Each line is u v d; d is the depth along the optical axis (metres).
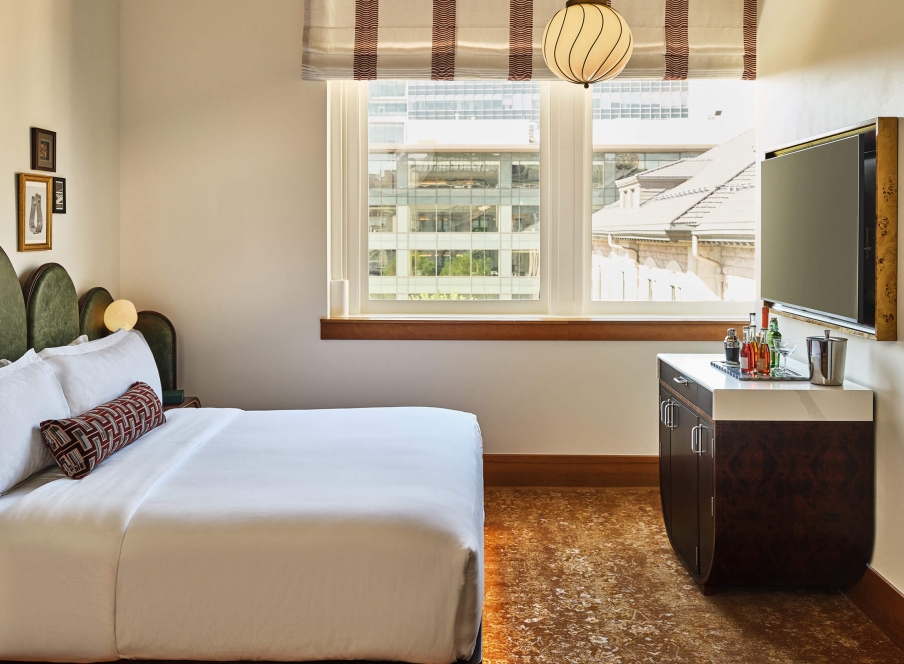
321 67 3.98
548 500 3.98
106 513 2.15
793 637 2.57
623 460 4.18
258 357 4.16
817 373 2.77
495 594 2.90
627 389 4.15
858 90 2.75
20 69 3.14
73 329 3.47
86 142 3.71
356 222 4.24
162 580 2.04
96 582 2.05
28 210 3.18
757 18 3.94
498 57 3.98
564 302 4.26
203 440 2.90
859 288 2.60
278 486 2.35
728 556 2.75
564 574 3.08
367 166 4.25
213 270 4.12
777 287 3.35
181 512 2.15
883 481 2.64
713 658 2.44
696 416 2.92
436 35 3.97
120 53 4.04
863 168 2.58
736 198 4.23
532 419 4.17
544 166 4.23
